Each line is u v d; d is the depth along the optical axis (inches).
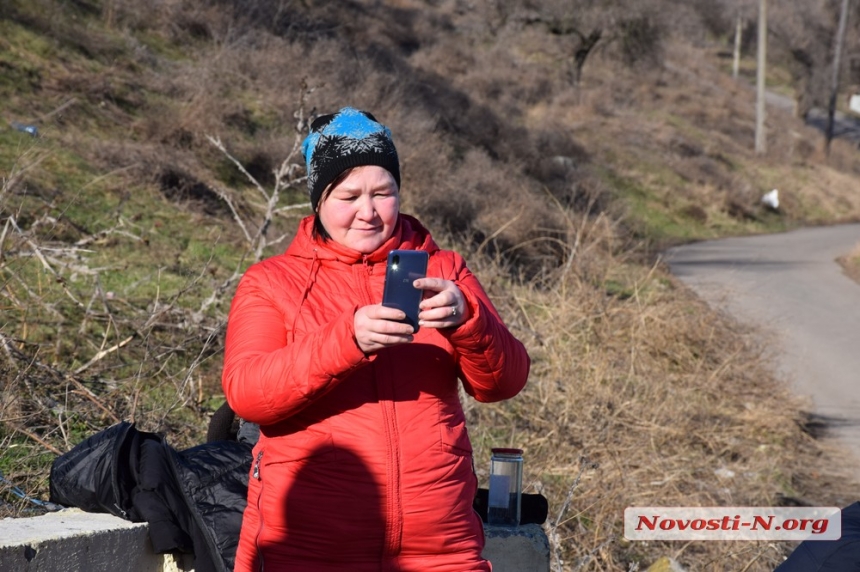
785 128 1830.7
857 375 421.4
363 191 89.1
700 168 1240.2
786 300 593.0
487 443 255.6
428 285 78.1
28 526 104.9
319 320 87.6
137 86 593.9
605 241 527.2
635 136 1273.4
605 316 356.2
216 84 638.5
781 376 404.8
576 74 1476.4
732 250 886.4
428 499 84.1
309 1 1015.6
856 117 2484.0
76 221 366.9
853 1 2075.5
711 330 399.5
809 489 284.4
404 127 619.8
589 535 217.6
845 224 1288.1
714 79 2063.2
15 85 510.9
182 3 757.3
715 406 343.0
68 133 474.3
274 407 80.5
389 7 1385.3
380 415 84.0
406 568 85.1
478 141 886.4
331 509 83.1
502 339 85.4
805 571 119.6
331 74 731.4
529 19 1497.3
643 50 1569.9
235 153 546.6
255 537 87.3
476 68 1295.5
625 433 276.2
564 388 291.3
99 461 119.8
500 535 126.7
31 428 186.9
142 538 113.2
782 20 2098.9
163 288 321.7
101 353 222.4
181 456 121.9
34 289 275.0
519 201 561.6
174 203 437.4
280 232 425.7
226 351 88.1
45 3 634.8
